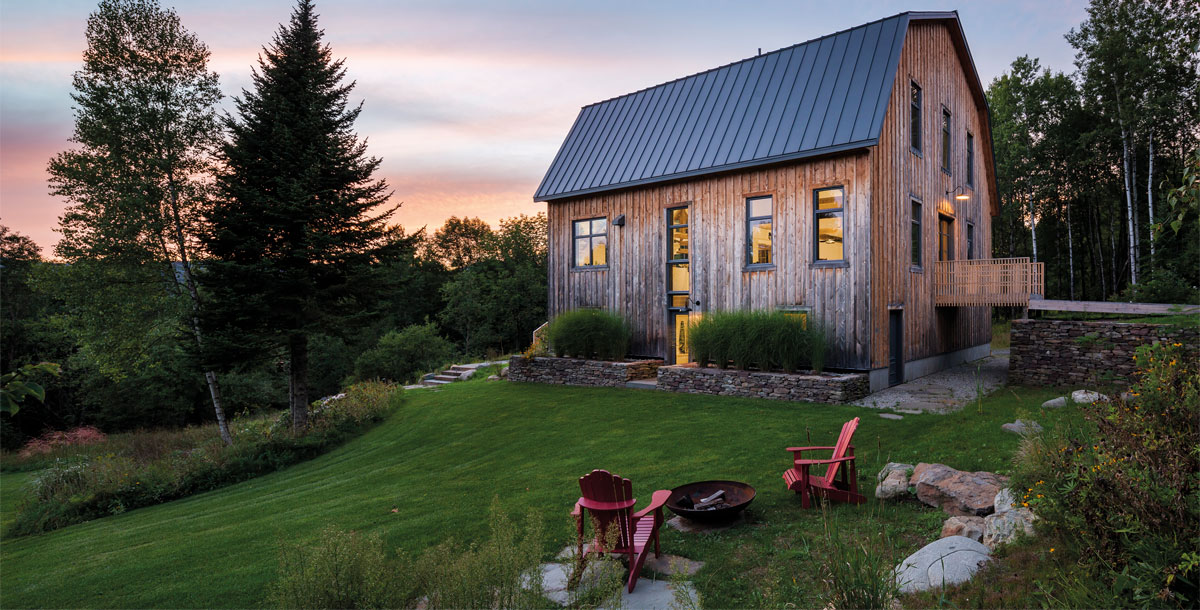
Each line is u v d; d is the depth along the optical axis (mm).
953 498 5395
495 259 55625
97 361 16828
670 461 8453
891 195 13617
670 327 16328
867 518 5559
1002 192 34281
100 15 15875
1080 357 12023
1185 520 2932
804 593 4105
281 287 13672
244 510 9141
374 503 8094
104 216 15250
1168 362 3969
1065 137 30125
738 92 16125
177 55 16594
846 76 13875
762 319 12844
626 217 17234
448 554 3836
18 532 10625
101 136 15578
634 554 4707
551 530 6086
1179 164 25406
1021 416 8508
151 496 11719
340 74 15445
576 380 16312
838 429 9375
